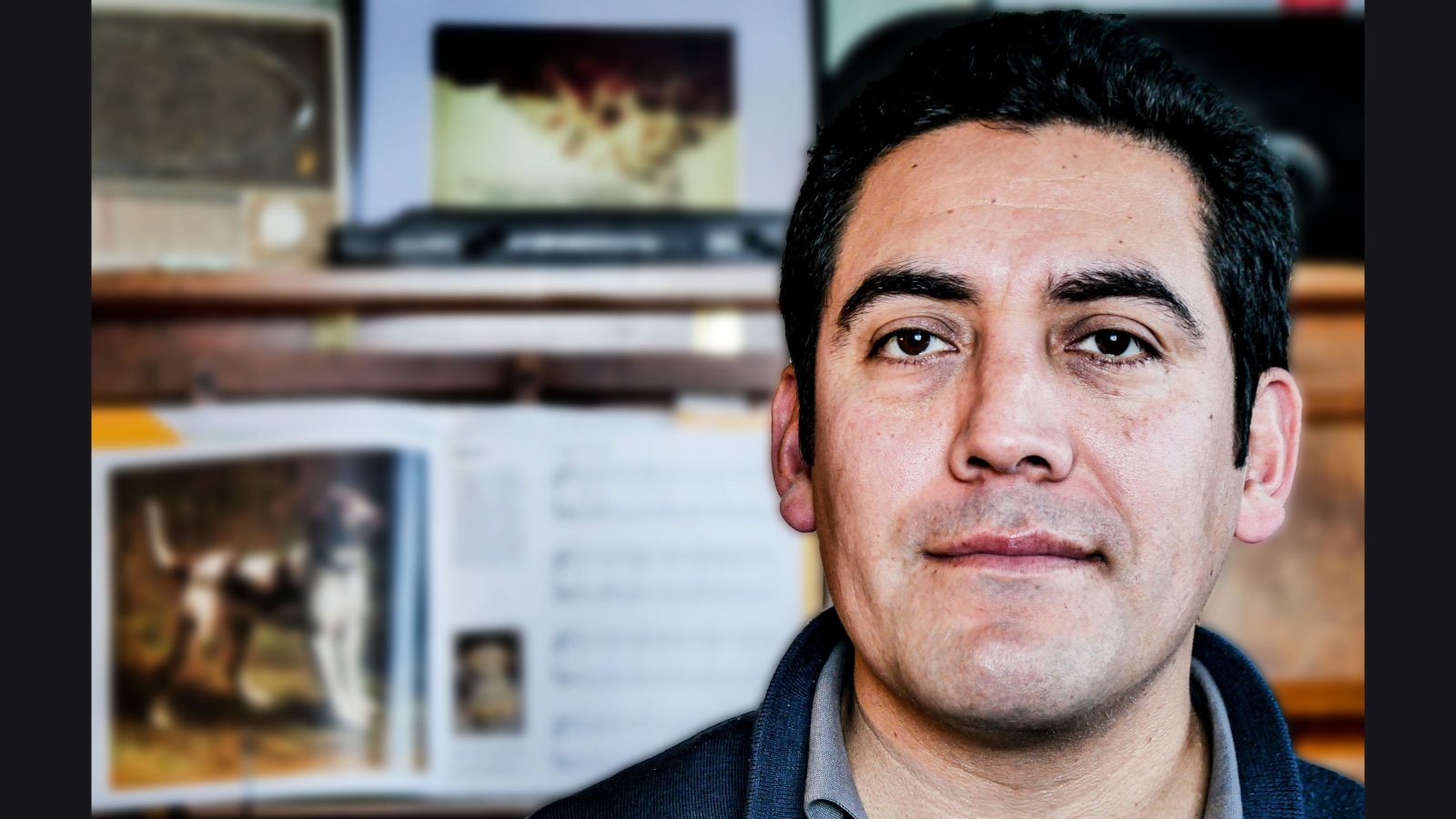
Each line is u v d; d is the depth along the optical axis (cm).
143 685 191
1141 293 90
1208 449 91
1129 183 93
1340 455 196
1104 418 89
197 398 192
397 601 193
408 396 194
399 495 194
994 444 87
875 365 94
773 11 196
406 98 194
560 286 194
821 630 105
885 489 91
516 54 195
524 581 194
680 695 194
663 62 196
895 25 196
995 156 94
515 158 195
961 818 95
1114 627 87
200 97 193
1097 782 93
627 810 105
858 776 100
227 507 193
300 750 192
